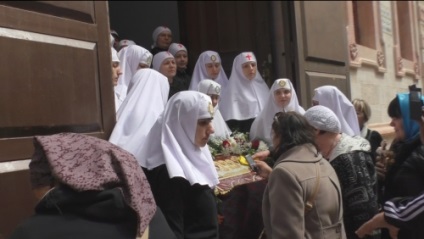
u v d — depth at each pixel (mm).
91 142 1709
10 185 2408
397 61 5012
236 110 4480
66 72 2773
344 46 6457
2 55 2418
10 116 2434
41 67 2621
